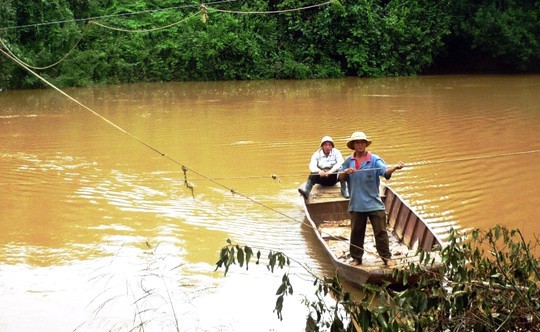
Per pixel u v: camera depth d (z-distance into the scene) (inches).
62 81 1177.4
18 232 389.7
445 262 218.7
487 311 199.5
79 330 265.1
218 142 648.4
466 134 659.4
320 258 341.4
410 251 323.9
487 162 534.0
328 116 791.1
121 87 1186.0
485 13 1293.1
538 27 1304.1
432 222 392.5
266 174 524.1
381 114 796.0
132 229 392.8
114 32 1288.1
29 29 1209.4
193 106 905.5
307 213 367.2
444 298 207.6
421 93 1000.9
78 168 551.5
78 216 419.5
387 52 1325.0
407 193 454.3
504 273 209.2
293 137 666.2
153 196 463.8
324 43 1330.0
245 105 906.1
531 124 703.1
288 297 291.4
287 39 1338.6
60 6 1246.9
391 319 195.9
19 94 1089.4
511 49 1284.4
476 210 410.9
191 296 293.6
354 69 1341.0
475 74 1318.9
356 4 1322.6
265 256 344.8
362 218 305.3
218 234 382.0
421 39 1327.5
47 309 284.5
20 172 538.9
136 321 270.7
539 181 470.0
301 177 514.9
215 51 1267.2
